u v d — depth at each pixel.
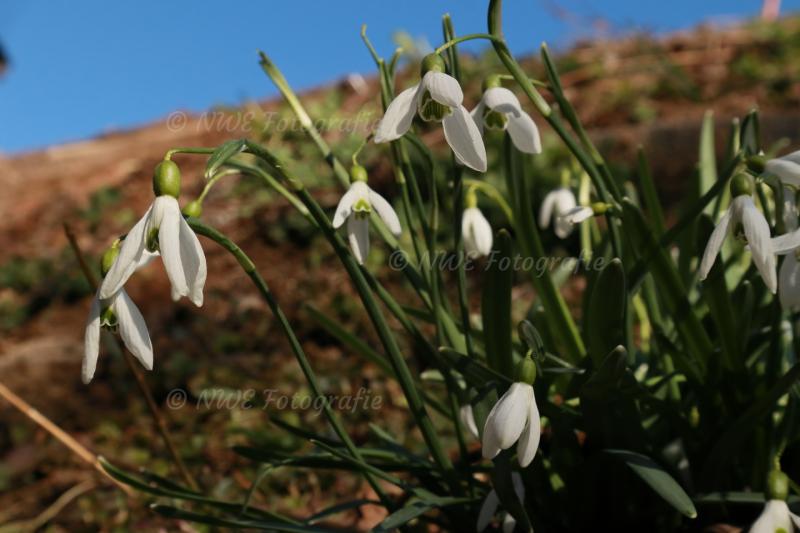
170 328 0.96
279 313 0.38
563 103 0.40
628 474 0.41
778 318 0.40
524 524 0.38
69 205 1.52
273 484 0.61
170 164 0.34
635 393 0.38
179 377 0.82
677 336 0.45
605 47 1.42
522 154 0.44
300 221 1.08
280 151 1.11
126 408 0.81
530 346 0.37
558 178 0.95
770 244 0.34
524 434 0.34
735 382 0.41
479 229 0.46
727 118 1.00
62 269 1.25
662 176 1.01
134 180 1.55
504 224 0.94
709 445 0.41
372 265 0.95
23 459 0.72
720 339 0.41
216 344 0.88
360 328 0.84
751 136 0.42
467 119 0.35
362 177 0.38
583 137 0.40
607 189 0.41
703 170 0.50
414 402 0.40
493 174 0.98
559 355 0.46
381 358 0.47
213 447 0.68
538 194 0.94
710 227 0.41
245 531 0.49
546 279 0.43
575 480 0.41
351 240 0.39
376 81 1.50
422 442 0.63
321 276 0.98
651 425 0.43
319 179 1.11
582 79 1.32
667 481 0.37
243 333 0.90
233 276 1.04
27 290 1.23
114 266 0.33
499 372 0.40
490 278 0.39
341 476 0.60
